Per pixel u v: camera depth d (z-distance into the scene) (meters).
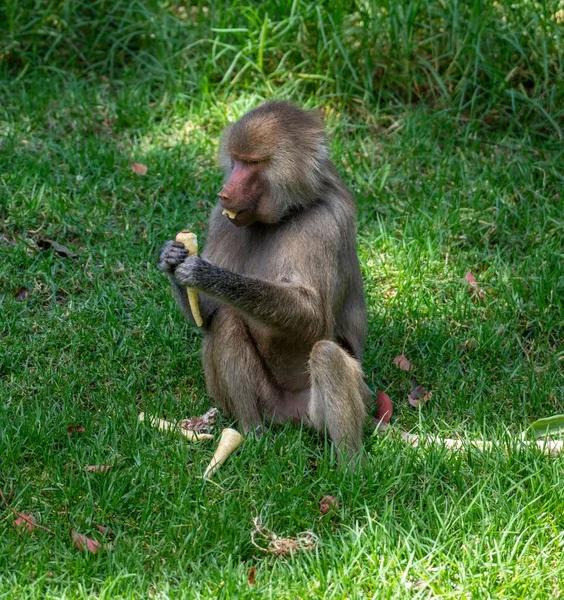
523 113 14.20
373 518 8.17
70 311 10.82
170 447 8.94
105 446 8.95
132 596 7.14
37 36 15.12
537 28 14.48
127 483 8.43
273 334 9.21
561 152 13.49
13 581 7.29
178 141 13.81
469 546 7.75
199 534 7.93
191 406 9.76
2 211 12.08
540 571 7.59
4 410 9.22
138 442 8.98
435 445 9.02
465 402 10.05
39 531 7.91
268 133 8.71
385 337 10.93
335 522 8.23
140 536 7.91
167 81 14.82
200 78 14.67
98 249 11.78
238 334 9.24
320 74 14.58
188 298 9.14
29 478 8.53
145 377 10.19
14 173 12.68
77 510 8.12
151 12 15.45
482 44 14.29
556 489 8.43
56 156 13.30
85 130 13.91
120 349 10.37
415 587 7.46
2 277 11.12
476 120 13.97
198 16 15.55
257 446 8.89
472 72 14.38
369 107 14.31
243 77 14.79
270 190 8.80
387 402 9.91
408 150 13.62
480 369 10.52
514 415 9.98
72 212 12.23
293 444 8.99
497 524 8.07
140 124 14.08
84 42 15.35
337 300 9.19
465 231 12.45
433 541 7.83
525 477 8.69
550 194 13.05
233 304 8.50
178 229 12.14
